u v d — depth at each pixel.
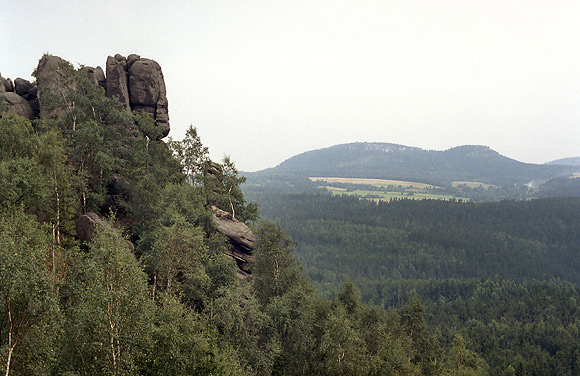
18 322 25.98
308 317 56.66
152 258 48.72
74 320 29.94
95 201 62.62
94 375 29.53
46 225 42.38
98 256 32.94
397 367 58.59
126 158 76.69
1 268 25.19
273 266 65.38
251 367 45.22
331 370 53.69
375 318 75.38
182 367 33.00
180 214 60.34
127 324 31.84
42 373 26.34
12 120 53.38
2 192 42.03
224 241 66.50
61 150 54.75
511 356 172.88
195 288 52.00
